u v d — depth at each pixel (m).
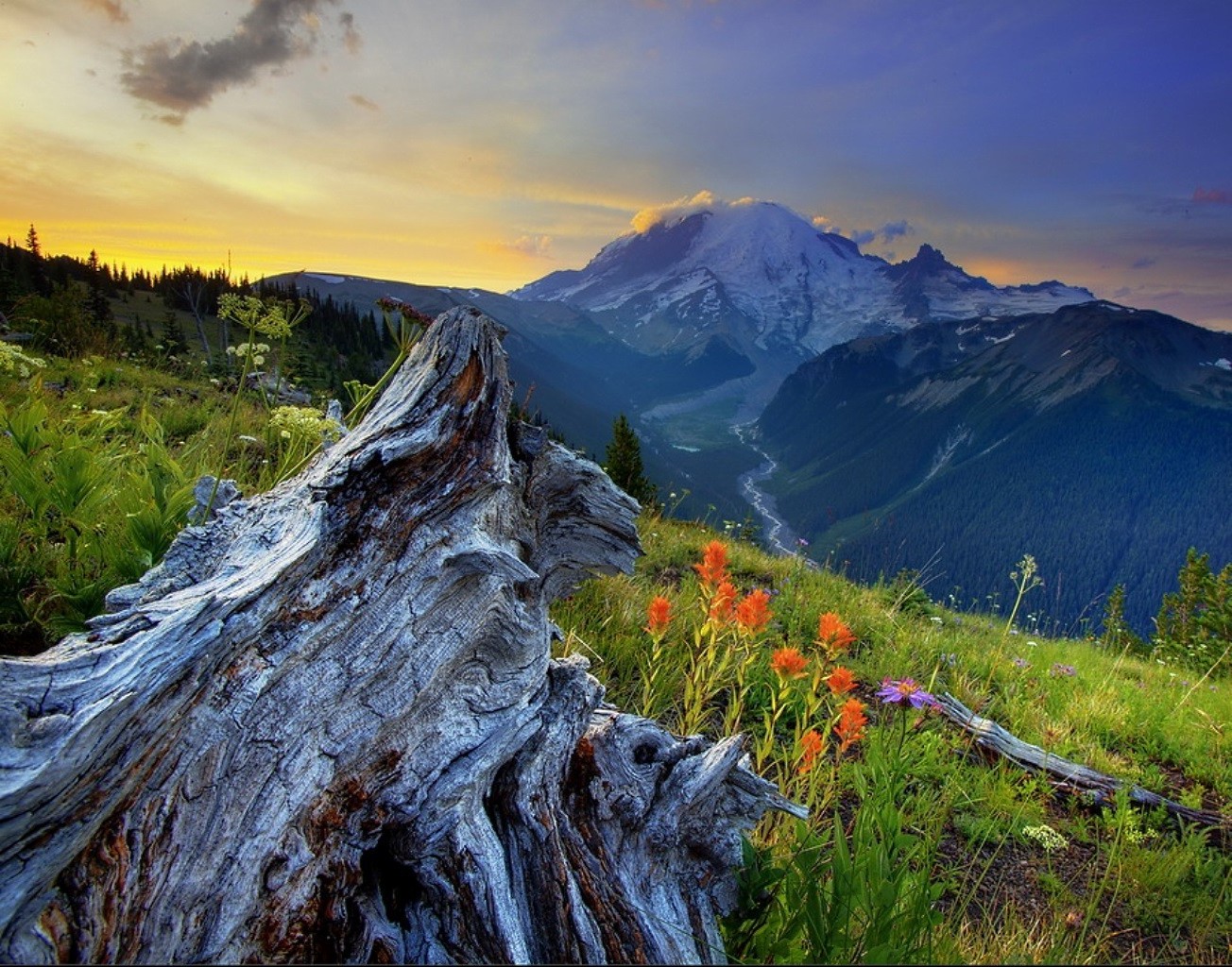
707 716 5.24
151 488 3.40
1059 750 5.98
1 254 63.56
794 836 3.60
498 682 2.91
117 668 1.89
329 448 3.35
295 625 2.34
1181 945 3.83
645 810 2.90
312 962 2.11
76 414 5.69
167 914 1.86
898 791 3.86
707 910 2.88
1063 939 3.29
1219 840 5.04
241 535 2.63
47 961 1.63
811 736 3.66
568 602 5.93
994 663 7.23
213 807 2.03
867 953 2.42
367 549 2.59
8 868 1.62
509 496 3.38
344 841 2.32
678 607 6.60
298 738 2.24
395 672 2.53
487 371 3.08
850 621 8.41
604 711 3.48
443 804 2.50
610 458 19.62
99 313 45.81
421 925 2.36
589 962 2.38
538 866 2.58
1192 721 7.49
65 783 1.69
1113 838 4.79
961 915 3.43
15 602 3.04
